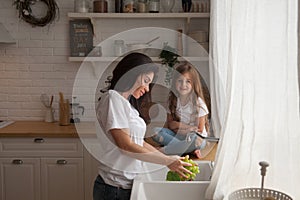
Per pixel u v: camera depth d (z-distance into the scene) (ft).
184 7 10.78
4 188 10.14
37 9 11.38
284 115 3.96
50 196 10.16
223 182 4.54
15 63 11.63
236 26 4.36
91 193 10.09
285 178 4.01
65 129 10.30
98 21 11.32
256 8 4.11
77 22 11.28
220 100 7.27
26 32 11.51
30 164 10.05
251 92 4.28
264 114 4.17
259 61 4.16
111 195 5.46
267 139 4.19
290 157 3.90
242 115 4.35
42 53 11.59
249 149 4.35
